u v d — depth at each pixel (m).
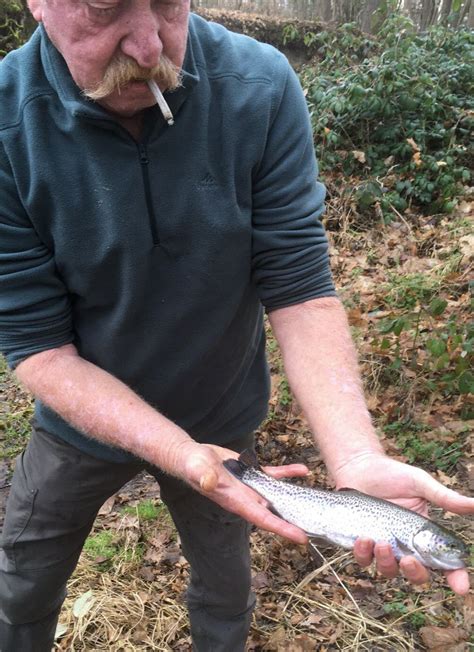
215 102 1.70
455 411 4.14
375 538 1.55
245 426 2.22
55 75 1.60
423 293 5.14
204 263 1.78
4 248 1.73
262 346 2.24
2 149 1.65
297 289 1.87
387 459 1.64
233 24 10.63
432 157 7.00
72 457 1.99
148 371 1.93
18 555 2.08
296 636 2.82
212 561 2.25
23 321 1.77
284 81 1.80
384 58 7.74
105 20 1.42
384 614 2.91
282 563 3.25
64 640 2.88
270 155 1.79
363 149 7.41
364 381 4.40
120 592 3.15
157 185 1.67
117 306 1.82
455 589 1.45
